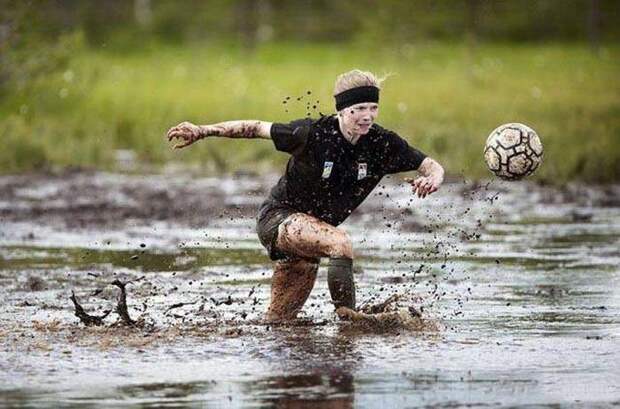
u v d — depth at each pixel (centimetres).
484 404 1889
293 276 2591
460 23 13312
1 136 6706
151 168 6331
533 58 11906
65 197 5147
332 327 2519
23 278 3195
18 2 7438
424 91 9156
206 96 8906
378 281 3134
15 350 2291
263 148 6581
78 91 8419
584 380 2044
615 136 6412
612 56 12119
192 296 2920
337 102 2441
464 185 5378
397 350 2283
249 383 2027
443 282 3119
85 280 3166
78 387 2006
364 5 13475
